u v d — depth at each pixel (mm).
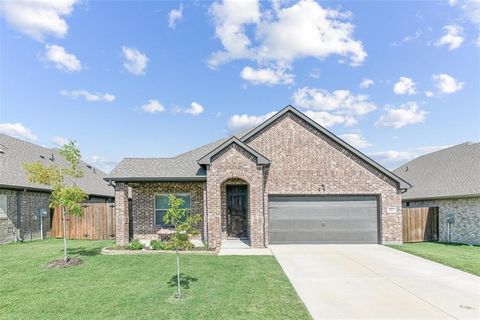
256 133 17844
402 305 7773
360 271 11102
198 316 6910
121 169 17312
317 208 17609
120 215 16562
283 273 10688
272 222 17531
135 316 6922
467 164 20578
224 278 9953
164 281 9594
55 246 16500
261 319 6770
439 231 19547
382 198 17578
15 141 24078
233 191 18953
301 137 17891
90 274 10438
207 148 20156
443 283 9688
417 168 27109
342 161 17781
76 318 6848
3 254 14047
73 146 12867
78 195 12641
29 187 19156
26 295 8367
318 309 7449
